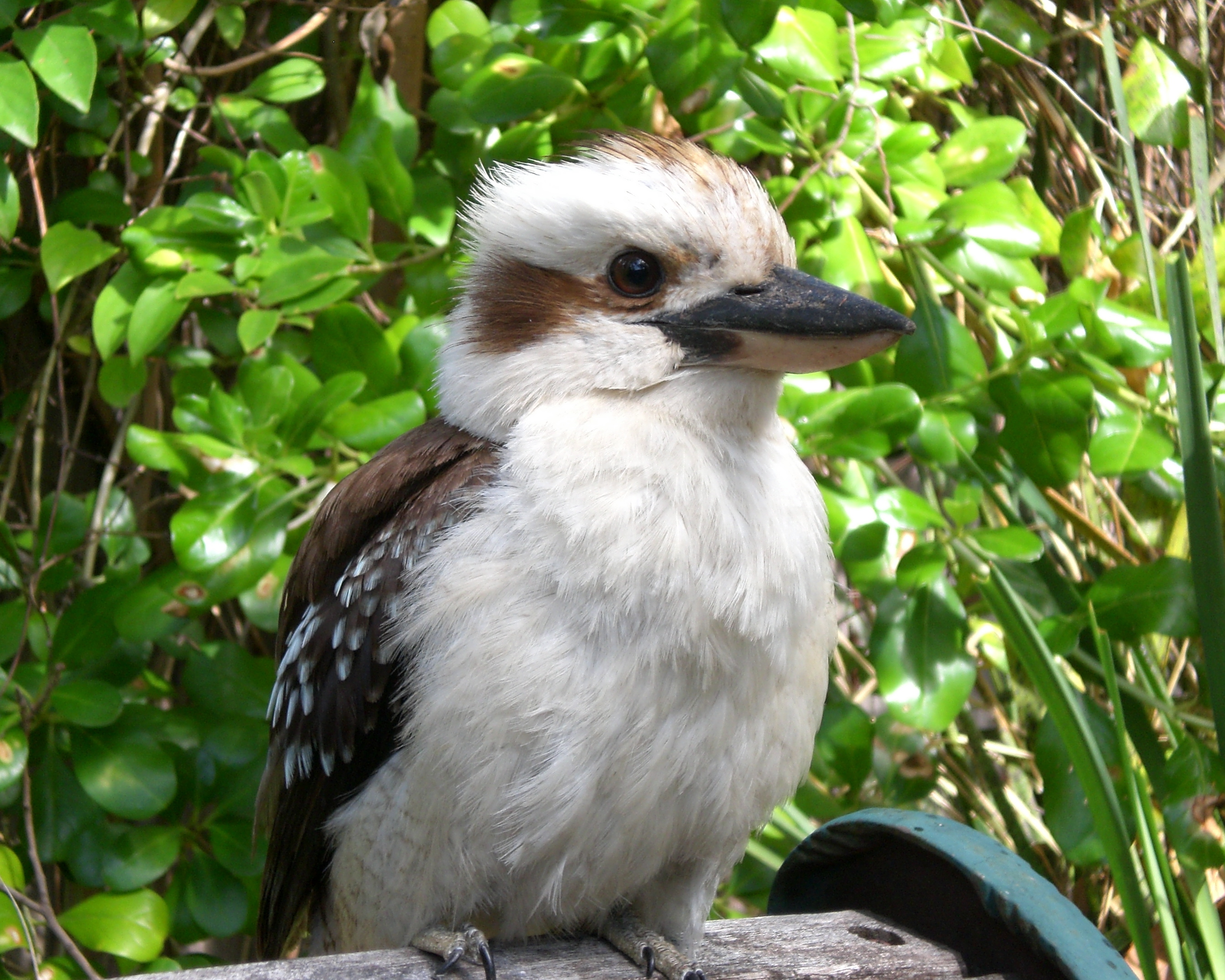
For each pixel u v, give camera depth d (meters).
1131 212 1.82
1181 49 1.82
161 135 1.81
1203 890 1.64
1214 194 1.81
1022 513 1.81
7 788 1.70
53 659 1.70
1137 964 1.72
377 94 1.75
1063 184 1.82
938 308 1.70
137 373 1.75
